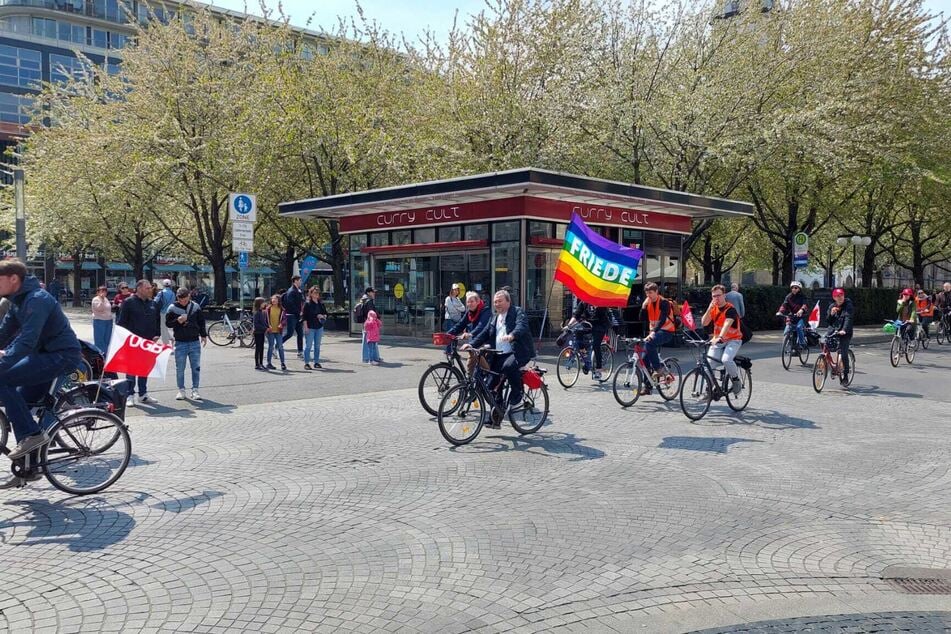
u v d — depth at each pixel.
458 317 16.02
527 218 17.30
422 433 8.40
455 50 25.03
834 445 7.91
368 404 10.34
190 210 30.70
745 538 4.99
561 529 5.12
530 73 23.55
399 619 3.73
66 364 5.73
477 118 23.61
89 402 6.42
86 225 34.59
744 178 22.61
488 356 8.09
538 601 3.96
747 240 35.66
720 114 21.16
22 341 5.43
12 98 55.81
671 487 6.22
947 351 20.22
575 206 18.14
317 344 14.45
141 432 8.41
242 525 5.20
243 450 7.53
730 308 9.54
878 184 26.69
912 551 4.79
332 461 7.07
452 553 4.66
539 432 8.53
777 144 20.86
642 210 19.64
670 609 3.88
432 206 19.19
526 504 5.70
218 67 27.09
